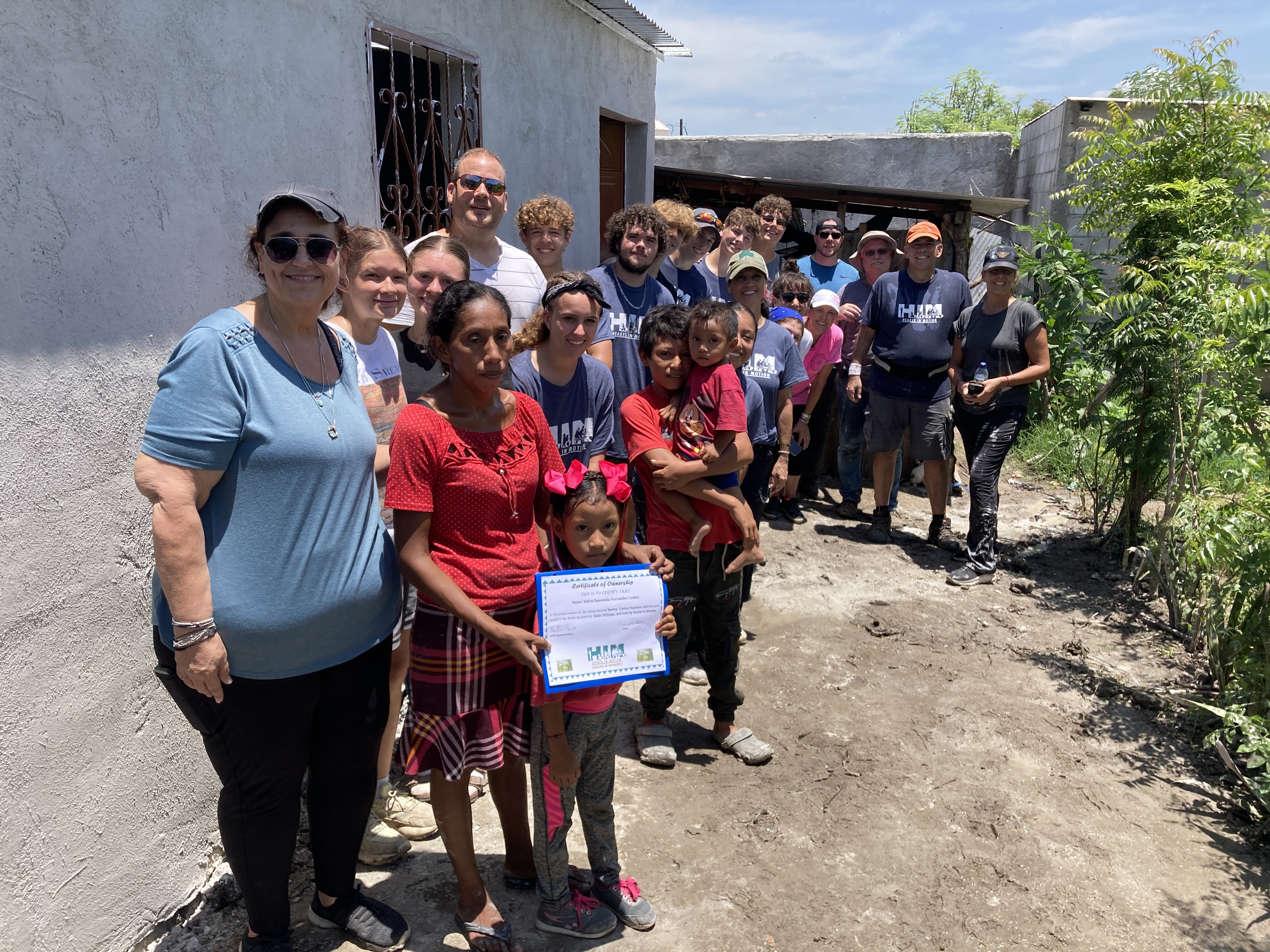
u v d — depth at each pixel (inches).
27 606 91.2
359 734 99.0
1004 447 234.2
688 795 142.3
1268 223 223.5
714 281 231.0
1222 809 143.8
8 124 86.7
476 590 98.5
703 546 141.3
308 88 139.6
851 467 287.1
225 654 84.8
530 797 139.9
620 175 339.6
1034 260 357.4
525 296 165.5
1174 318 215.0
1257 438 205.8
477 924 104.7
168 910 113.2
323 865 105.4
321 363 93.9
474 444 97.5
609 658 101.6
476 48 202.5
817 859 128.0
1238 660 167.3
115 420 102.0
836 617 211.0
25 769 91.8
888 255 277.6
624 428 142.8
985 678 183.9
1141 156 235.1
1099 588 231.6
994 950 112.3
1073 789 147.6
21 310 89.2
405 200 185.8
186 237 113.0
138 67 103.7
